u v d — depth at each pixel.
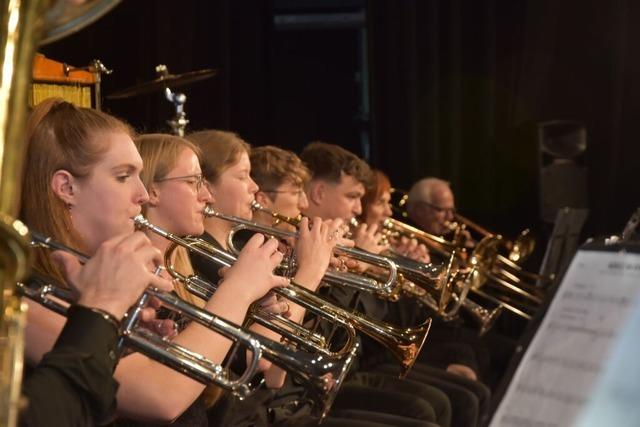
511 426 3.26
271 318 6.02
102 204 5.05
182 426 5.53
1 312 2.81
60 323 4.73
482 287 12.73
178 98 10.25
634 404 3.06
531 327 3.46
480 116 15.14
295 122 15.69
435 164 14.89
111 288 4.15
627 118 15.27
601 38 15.20
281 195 8.71
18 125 2.66
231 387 4.65
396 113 14.78
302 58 15.64
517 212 14.81
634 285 3.23
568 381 3.21
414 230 11.03
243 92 13.95
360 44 15.95
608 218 15.27
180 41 12.66
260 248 5.42
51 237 4.97
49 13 2.91
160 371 4.89
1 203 2.64
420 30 14.82
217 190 7.70
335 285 7.97
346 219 9.95
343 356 5.34
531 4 15.25
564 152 14.42
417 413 8.52
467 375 10.70
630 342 3.14
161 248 6.27
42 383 3.88
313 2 15.53
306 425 7.43
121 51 12.21
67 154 5.02
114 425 5.17
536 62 15.29
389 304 10.55
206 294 5.97
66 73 8.18
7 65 2.65
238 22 13.92
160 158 6.40
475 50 15.17
